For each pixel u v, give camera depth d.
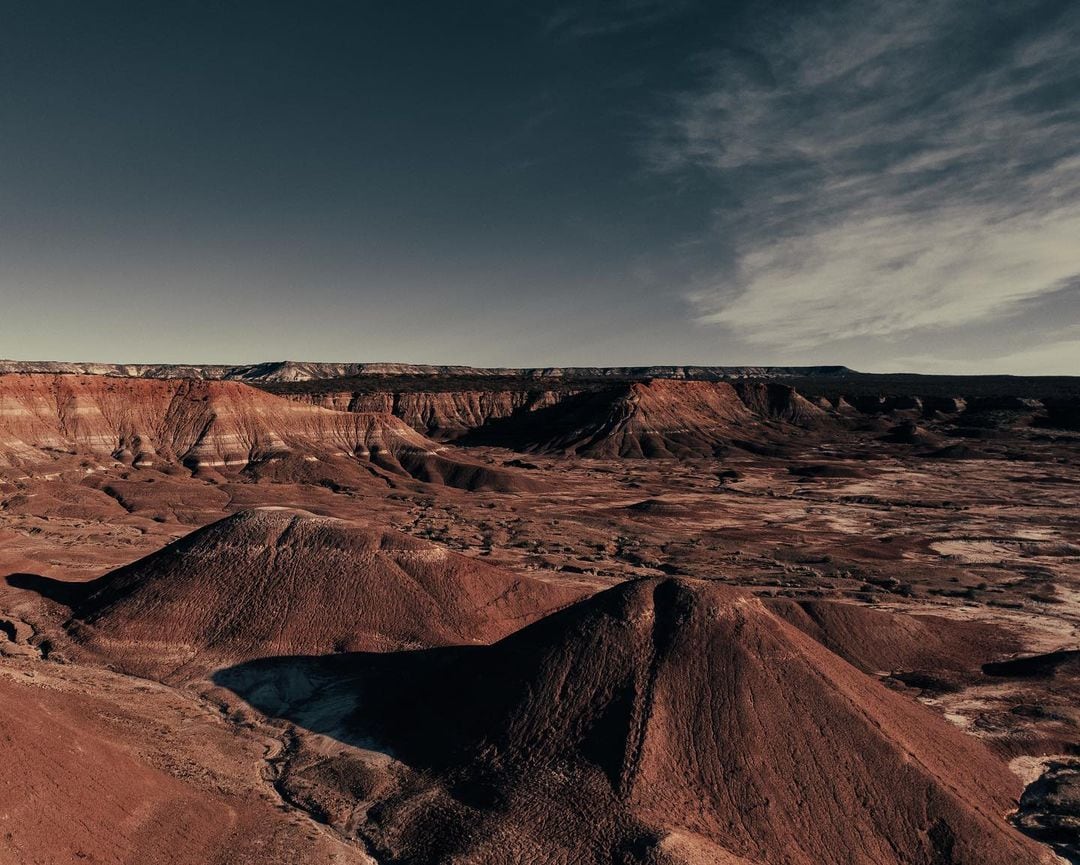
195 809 28.73
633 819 26.98
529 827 27.27
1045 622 57.97
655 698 32.06
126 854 25.34
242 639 45.75
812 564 77.50
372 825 29.08
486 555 76.25
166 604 48.25
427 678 39.91
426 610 48.28
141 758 31.84
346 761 33.72
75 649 45.12
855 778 29.52
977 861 26.98
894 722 33.25
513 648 37.78
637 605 36.44
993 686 43.72
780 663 33.62
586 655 34.75
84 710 35.31
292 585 49.00
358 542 51.62
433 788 30.81
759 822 27.84
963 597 65.56
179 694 40.81
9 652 44.38
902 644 48.66
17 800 24.30
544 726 32.41
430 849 27.02
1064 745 36.50
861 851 27.23
